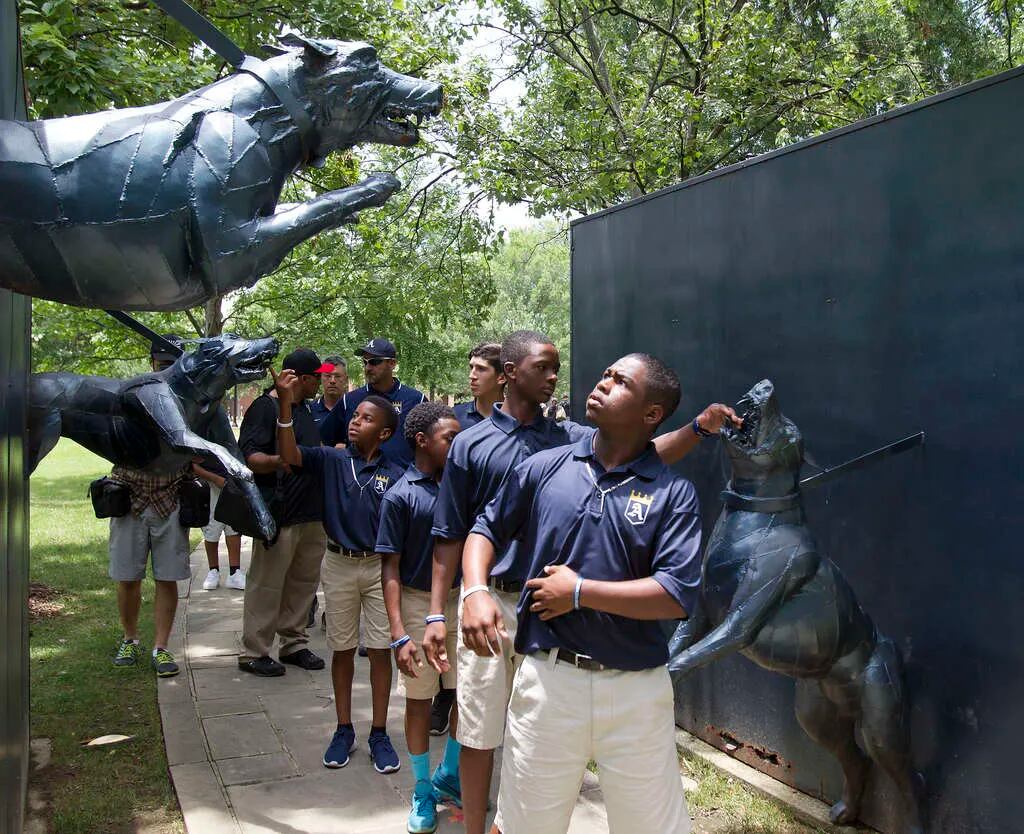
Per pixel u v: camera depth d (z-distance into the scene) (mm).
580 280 5551
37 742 4574
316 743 4559
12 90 2775
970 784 3139
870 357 3561
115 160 1979
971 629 3141
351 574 4266
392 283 13367
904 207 3396
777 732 3984
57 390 3365
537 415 3477
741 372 4246
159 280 2068
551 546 2449
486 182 12195
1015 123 2982
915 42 12031
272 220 2162
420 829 3590
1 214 1924
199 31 2203
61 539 10992
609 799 2389
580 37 13875
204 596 7949
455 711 3879
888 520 3484
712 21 11156
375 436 4344
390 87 2297
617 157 11984
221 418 4344
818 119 12156
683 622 3723
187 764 4258
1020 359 2973
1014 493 2998
